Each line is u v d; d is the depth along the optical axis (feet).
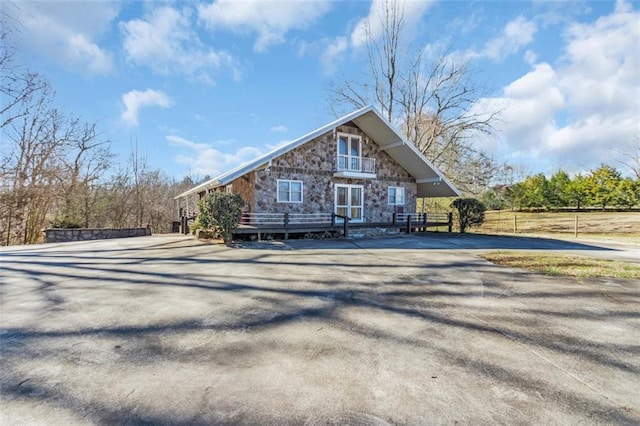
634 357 9.58
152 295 16.38
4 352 10.01
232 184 49.88
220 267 23.50
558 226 63.87
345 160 52.21
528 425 6.53
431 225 58.03
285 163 46.44
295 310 13.93
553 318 12.82
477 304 14.64
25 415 6.95
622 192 74.02
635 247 35.22
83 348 10.27
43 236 53.78
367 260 26.25
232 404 7.26
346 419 6.73
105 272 22.07
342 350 10.07
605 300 15.05
